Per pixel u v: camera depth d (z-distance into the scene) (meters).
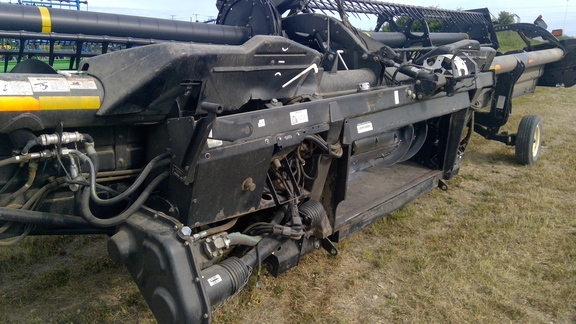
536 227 3.96
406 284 3.15
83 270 3.31
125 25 3.62
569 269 3.30
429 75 3.54
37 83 2.03
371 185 4.19
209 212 2.35
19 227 2.35
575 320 2.78
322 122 2.76
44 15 3.22
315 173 2.98
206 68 2.28
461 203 4.58
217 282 2.20
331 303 2.95
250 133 2.26
